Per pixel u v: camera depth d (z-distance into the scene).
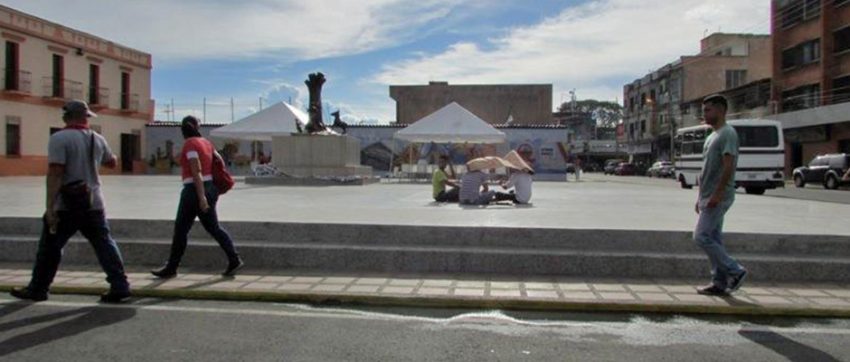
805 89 40.81
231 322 5.35
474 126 23.77
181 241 6.84
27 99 34.34
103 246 5.95
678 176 26.06
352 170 22.34
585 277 6.98
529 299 5.93
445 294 6.16
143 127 42.72
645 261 7.02
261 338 4.92
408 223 7.93
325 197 13.80
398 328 5.21
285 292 6.18
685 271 6.98
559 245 7.52
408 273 7.16
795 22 41.56
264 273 7.15
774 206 12.92
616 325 5.31
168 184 21.55
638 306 5.76
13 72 33.47
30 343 4.74
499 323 5.37
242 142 38.69
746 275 6.54
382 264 7.32
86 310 5.68
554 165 37.38
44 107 35.56
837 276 6.84
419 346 4.73
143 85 43.53
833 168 29.67
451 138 23.70
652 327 5.25
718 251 6.05
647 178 51.78
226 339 4.89
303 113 24.80
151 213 9.09
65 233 5.88
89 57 38.53
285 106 24.14
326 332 5.09
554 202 13.12
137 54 42.81
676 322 5.41
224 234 6.98
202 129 38.88
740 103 49.00
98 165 6.02
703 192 6.11
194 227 7.93
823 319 5.52
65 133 5.78
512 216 9.23
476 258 7.19
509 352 4.60
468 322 5.40
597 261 7.06
